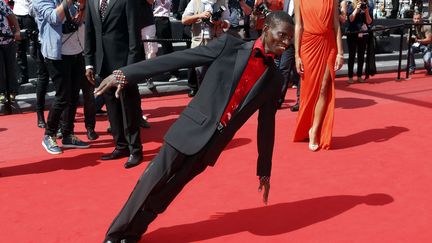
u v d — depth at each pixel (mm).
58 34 5535
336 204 4426
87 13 5453
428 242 3742
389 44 13375
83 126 7270
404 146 6070
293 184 4906
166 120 7555
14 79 7961
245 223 4070
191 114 3334
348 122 7227
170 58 3203
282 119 7406
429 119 7352
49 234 3934
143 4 7168
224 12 7750
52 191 4809
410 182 4930
